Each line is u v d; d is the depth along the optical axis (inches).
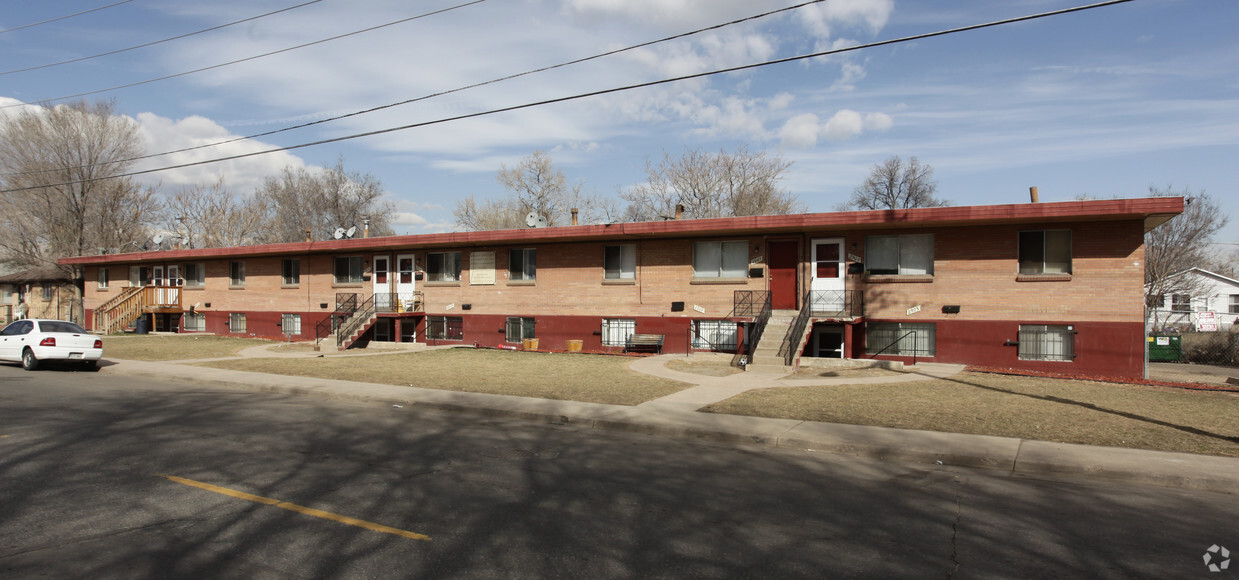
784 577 195.3
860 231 806.5
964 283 757.9
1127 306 688.4
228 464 324.2
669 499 276.8
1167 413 465.7
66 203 1700.3
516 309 1022.4
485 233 997.2
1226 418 447.5
